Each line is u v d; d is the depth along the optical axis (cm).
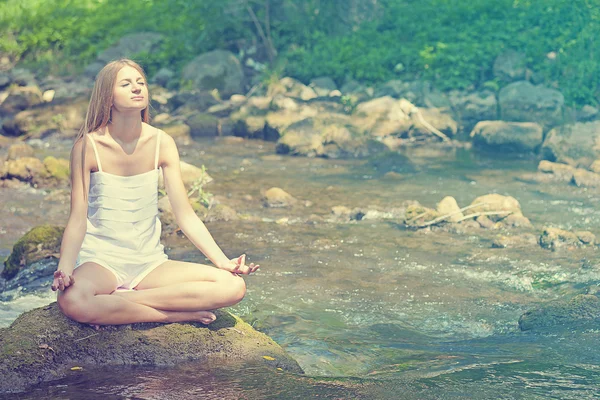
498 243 762
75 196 456
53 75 2053
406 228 841
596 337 493
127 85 454
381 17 2014
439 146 1417
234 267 462
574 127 1220
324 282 646
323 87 1744
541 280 653
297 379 406
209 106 1686
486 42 1725
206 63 1861
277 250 747
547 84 1606
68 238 451
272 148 1427
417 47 1823
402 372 438
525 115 1497
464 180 1105
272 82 1736
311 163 1268
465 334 529
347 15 2012
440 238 798
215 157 1325
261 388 395
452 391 388
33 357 417
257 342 453
